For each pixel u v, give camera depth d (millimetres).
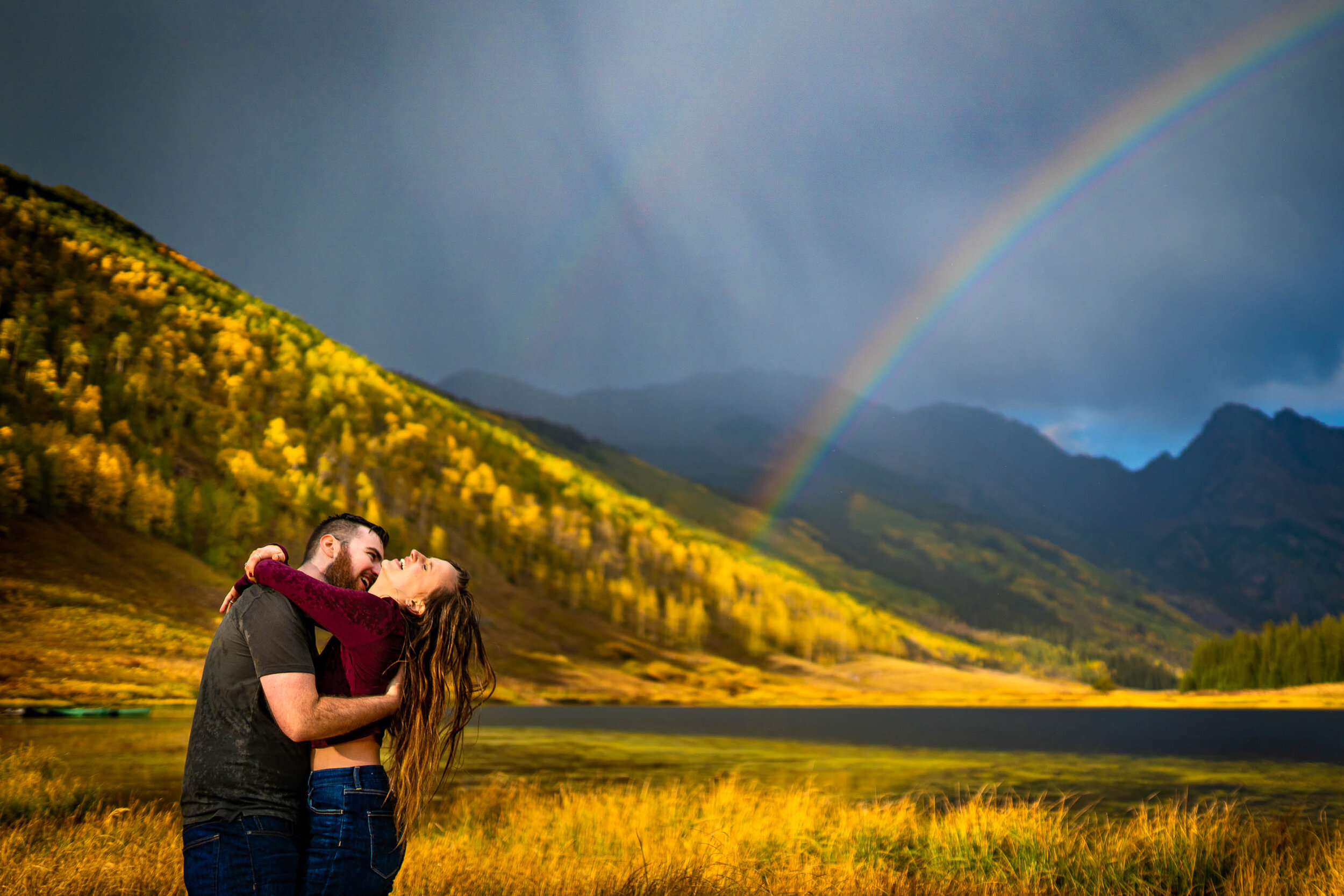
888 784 23000
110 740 27391
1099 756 36500
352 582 3562
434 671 3336
